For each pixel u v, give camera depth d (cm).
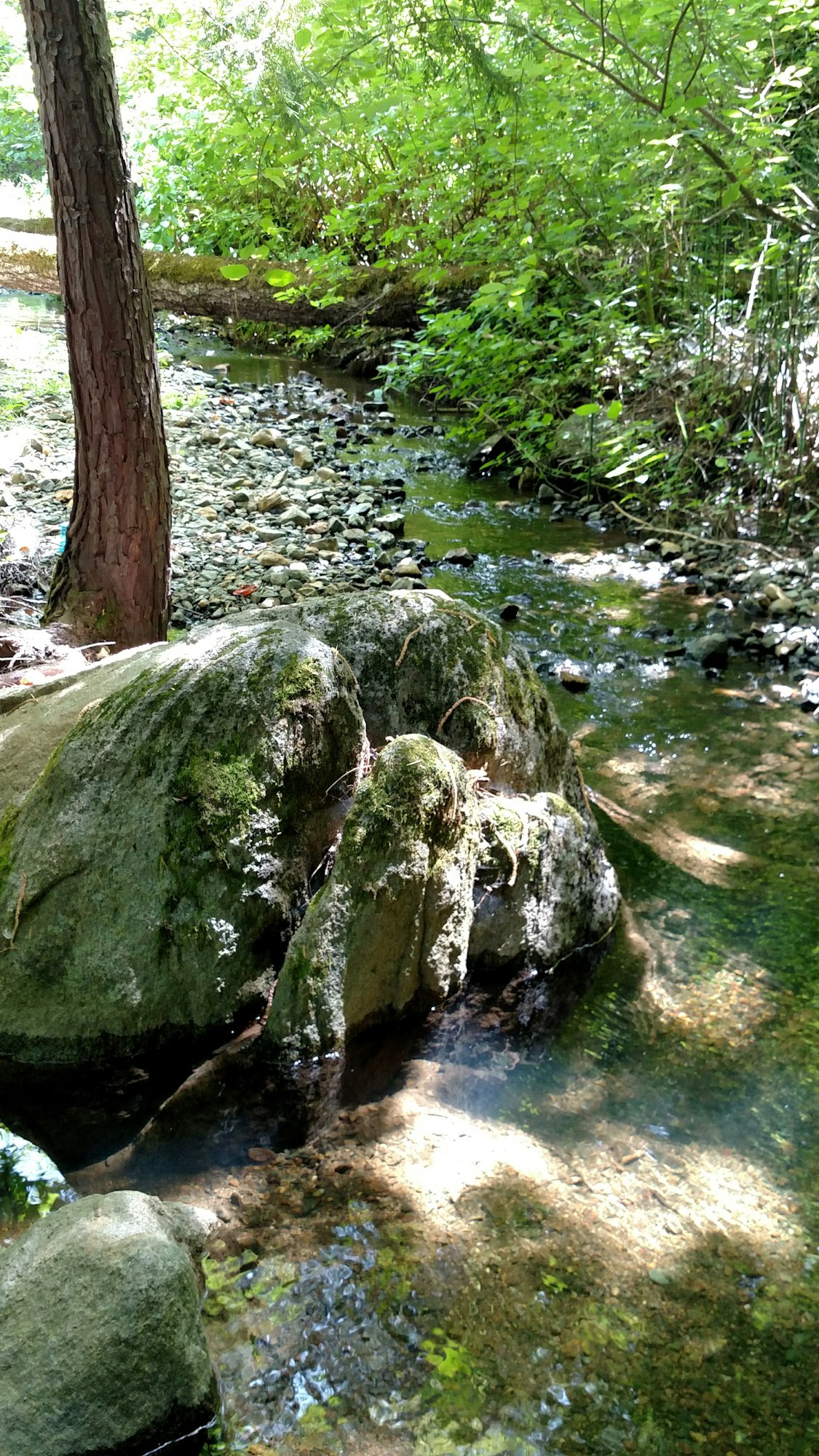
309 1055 263
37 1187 229
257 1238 218
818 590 585
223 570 586
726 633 548
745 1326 205
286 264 1209
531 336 848
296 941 268
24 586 523
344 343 1166
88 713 291
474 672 323
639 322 829
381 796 267
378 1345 197
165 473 435
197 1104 256
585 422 792
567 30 702
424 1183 234
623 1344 200
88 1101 258
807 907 341
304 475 777
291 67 455
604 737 447
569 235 755
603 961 314
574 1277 213
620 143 706
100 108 376
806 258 671
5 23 1683
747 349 707
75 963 270
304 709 280
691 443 719
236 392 1005
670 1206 231
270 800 275
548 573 633
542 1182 236
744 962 315
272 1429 183
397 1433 183
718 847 372
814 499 665
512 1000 296
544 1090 265
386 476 795
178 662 291
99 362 403
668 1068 273
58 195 384
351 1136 247
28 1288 183
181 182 1366
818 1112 260
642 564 653
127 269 396
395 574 599
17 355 994
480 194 948
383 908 265
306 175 1105
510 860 292
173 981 268
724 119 663
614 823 383
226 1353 194
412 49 618
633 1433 185
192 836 270
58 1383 173
